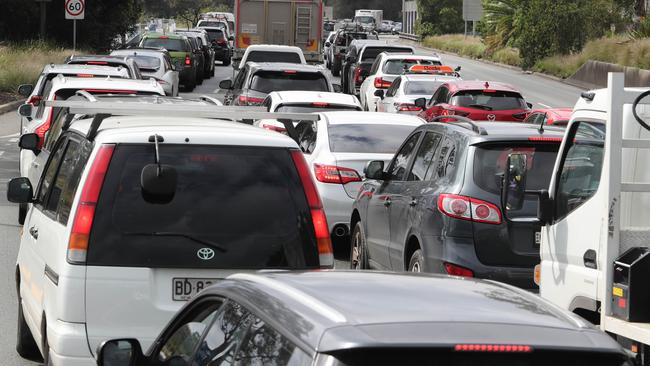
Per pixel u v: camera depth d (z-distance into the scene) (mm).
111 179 18406
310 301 10055
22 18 145875
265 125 47062
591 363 9203
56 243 19188
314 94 49406
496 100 62531
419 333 9031
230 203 18812
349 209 37312
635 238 17547
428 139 29000
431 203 26359
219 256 18594
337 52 153000
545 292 20641
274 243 18891
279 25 110062
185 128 19188
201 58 127250
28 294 22000
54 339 18250
